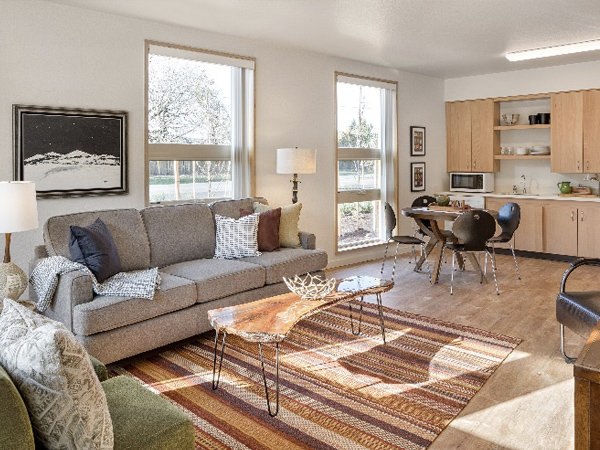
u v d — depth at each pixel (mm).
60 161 4109
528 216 7086
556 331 3896
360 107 6785
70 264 3203
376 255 7000
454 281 5613
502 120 7637
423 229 6012
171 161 4922
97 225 3619
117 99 4422
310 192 6082
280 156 5227
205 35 4965
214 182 5277
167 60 4855
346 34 5094
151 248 4078
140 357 3414
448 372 3137
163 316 3383
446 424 2516
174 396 2828
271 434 2432
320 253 4656
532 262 6730
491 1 4066
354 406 2709
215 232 4551
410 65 6785
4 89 3826
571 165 6871
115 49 4379
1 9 3777
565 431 2439
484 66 6895
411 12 4355
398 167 7207
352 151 6684
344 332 3895
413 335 3818
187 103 5020
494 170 7684
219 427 2492
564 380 3006
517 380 3018
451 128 8031
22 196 2943
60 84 4090
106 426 1436
